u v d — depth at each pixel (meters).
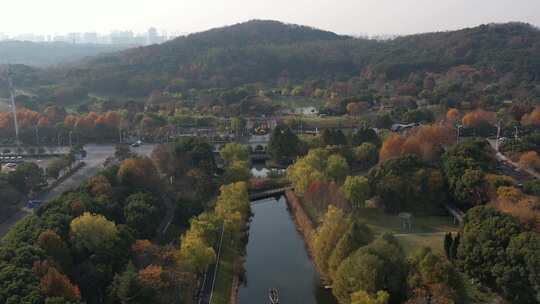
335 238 159.38
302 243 198.38
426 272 132.75
